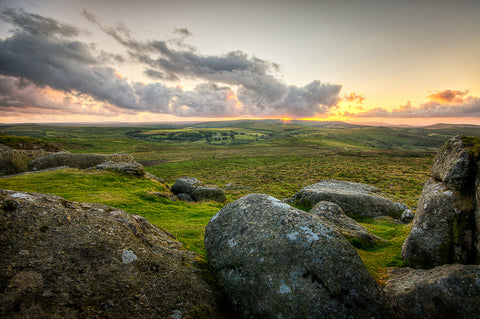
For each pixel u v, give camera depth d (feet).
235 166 301.63
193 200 90.43
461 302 18.33
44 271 14.66
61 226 17.95
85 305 14.12
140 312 15.48
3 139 117.91
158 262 20.35
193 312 17.42
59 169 89.20
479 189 24.18
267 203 24.62
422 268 26.48
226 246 22.63
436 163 34.40
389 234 42.34
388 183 148.66
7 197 17.52
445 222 26.04
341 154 390.42
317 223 20.97
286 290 17.78
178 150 591.78
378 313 16.84
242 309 19.52
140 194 70.69
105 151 493.36
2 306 12.06
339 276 17.52
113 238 19.83
